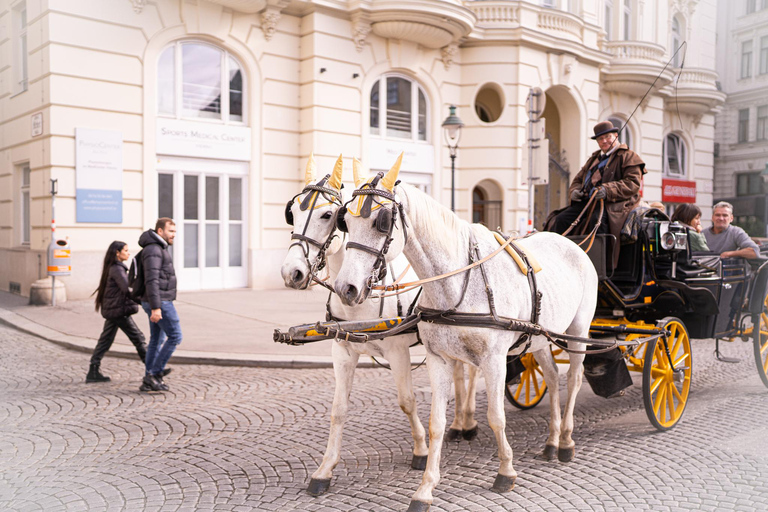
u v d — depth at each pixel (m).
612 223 5.82
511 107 17.36
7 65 14.17
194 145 13.95
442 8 15.29
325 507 3.95
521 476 4.45
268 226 15.09
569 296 4.84
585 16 19.28
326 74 15.09
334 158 15.35
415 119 17.02
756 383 7.12
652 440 5.20
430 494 3.84
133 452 4.94
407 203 3.80
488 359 4.03
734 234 7.12
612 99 20.66
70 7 12.29
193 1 13.71
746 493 4.08
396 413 6.03
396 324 4.21
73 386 7.03
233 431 5.47
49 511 3.88
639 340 5.08
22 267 13.71
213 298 13.24
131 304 7.24
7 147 14.33
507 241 4.38
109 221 12.91
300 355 8.24
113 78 12.85
